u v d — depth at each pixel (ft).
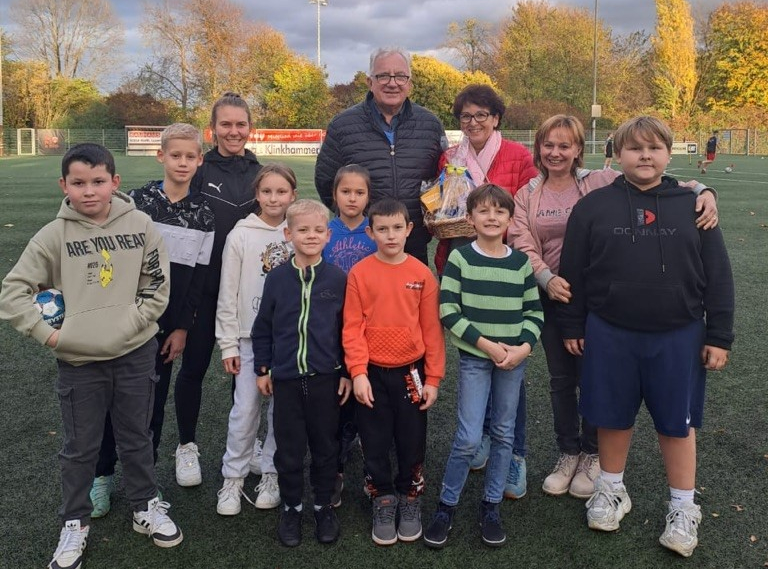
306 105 156.76
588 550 8.69
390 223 8.68
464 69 192.75
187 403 10.46
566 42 172.45
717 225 8.45
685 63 158.30
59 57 151.84
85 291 8.13
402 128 11.31
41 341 7.89
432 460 11.28
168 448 11.67
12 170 79.05
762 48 151.23
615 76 172.14
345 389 9.12
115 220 8.36
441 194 10.55
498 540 8.74
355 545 8.86
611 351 8.71
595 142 140.46
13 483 10.26
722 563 8.38
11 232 31.37
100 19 151.64
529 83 174.29
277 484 9.91
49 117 146.10
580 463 10.36
